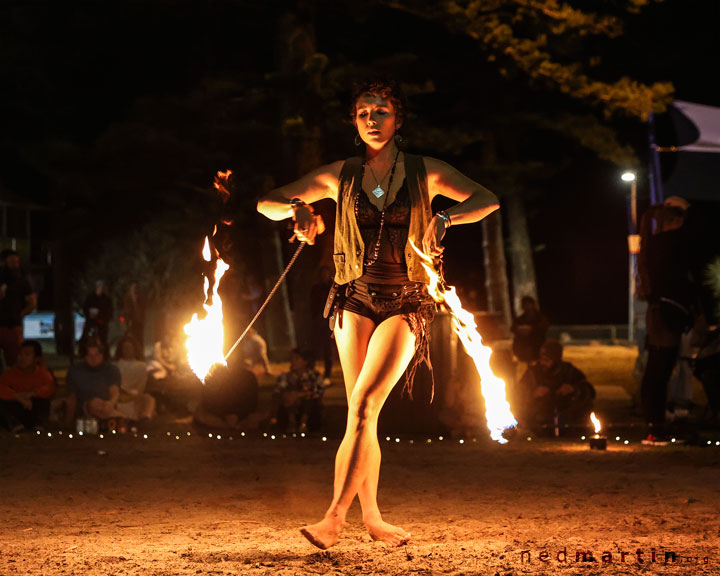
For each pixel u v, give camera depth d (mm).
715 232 35812
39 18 31328
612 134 33719
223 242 5438
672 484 7219
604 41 36156
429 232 4703
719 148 21141
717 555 4672
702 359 11867
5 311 14953
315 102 21812
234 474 8023
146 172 24797
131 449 9688
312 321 18516
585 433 11328
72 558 4680
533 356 17625
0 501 6746
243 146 24656
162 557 4680
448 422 11242
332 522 4699
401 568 4375
